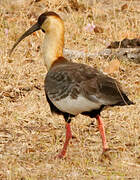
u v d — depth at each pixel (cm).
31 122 1311
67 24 1881
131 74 1596
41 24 1263
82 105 1094
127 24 1947
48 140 1221
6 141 1212
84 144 1198
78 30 1841
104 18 2041
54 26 1230
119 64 1620
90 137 1234
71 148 1184
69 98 1103
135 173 1045
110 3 2208
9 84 1518
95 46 1775
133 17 1975
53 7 2014
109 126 1287
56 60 1222
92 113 1120
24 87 1501
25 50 1728
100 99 1073
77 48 1766
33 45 1770
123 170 1058
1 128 1278
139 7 2162
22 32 1861
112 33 1869
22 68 1598
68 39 1812
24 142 1210
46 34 1245
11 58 1661
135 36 1841
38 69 1617
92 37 1841
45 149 1177
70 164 1099
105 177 1038
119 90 1082
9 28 1886
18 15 2042
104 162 1099
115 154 1124
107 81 1089
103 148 1123
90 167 1074
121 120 1305
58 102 1124
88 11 2061
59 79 1127
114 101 1069
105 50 1714
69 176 1045
